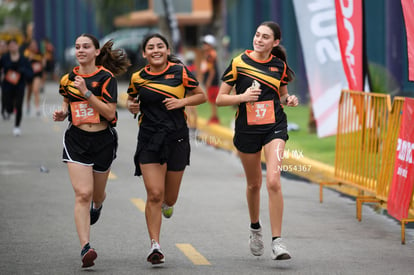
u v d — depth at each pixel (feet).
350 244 53.47
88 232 45.96
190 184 79.05
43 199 69.41
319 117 82.69
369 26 144.87
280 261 48.60
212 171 88.84
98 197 50.14
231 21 266.77
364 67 77.25
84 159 46.80
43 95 213.87
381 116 62.59
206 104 186.80
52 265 47.19
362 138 65.46
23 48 158.40
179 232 56.95
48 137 119.75
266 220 61.67
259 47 47.65
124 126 139.95
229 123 137.08
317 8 82.74
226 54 248.73
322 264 47.85
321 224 60.18
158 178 47.11
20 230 56.95
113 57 49.26
